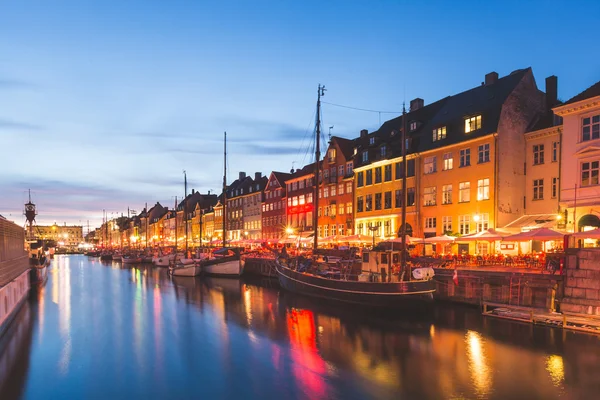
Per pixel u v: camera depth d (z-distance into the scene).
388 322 21.55
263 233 73.06
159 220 136.88
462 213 35.53
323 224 55.16
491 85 38.66
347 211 50.72
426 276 23.34
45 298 32.19
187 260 52.53
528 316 19.59
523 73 35.69
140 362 15.41
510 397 11.91
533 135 33.47
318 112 36.31
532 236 21.97
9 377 14.01
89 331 20.38
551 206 31.75
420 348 16.67
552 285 20.16
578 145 26.42
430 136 40.03
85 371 14.53
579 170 26.33
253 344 17.70
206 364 15.10
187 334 19.55
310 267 31.83
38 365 15.21
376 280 25.11
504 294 22.27
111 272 59.84
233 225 85.12
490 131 33.25
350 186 50.41
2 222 21.02
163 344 17.83
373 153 46.81
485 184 33.59
